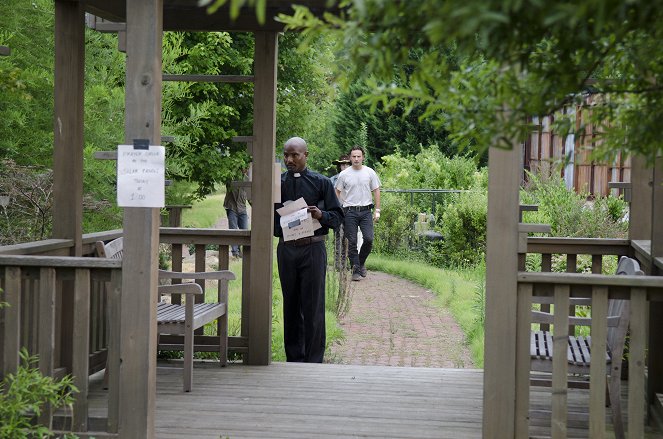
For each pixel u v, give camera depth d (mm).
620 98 3400
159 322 7328
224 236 8555
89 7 7168
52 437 5648
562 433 5383
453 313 13141
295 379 7867
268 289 8469
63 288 7086
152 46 5355
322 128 29812
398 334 11648
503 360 5348
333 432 6215
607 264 12164
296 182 8719
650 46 3012
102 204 12383
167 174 17484
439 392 7453
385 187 23594
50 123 12883
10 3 12125
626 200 8062
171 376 7941
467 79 3236
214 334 9719
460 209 18828
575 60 3117
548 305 8820
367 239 16797
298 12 3018
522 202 15750
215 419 6500
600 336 5348
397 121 30875
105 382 7438
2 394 5223
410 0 2705
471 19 2158
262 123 8383
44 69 12461
